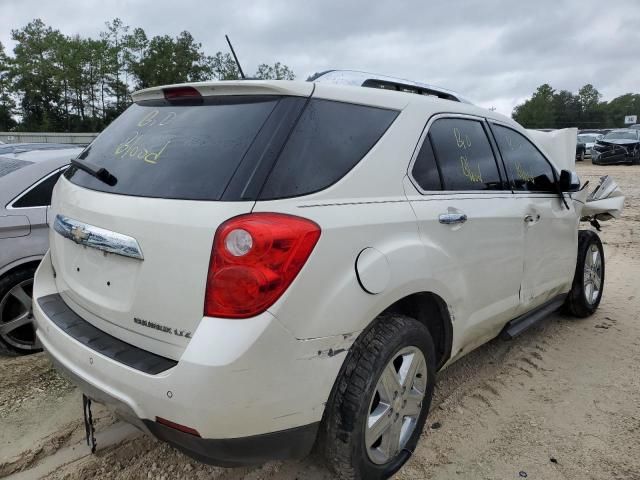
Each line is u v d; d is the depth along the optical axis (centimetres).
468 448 287
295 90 228
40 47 6184
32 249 373
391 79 326
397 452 255
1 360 379
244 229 192
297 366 201
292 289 196
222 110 234
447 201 274
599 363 390
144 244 210
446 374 369
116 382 207
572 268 422
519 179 350
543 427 307
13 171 384
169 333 205
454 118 302
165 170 223
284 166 210
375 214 230
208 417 188
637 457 280
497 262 312
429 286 255
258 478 261
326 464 233
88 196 244
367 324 224
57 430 297
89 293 241
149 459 274
